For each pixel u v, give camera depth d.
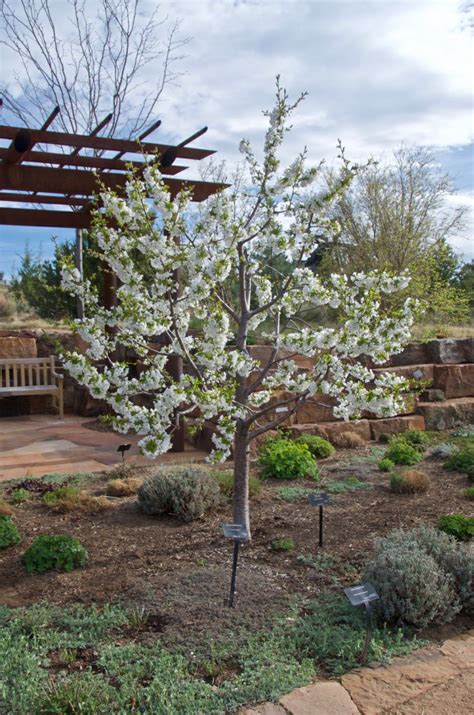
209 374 4.26
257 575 3.81
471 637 3.20
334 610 3.38
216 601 3.46
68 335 10.84
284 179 4.16
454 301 11.32
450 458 6.62
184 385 3.77
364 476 6.16
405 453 6.79
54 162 6.07
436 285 10.95
